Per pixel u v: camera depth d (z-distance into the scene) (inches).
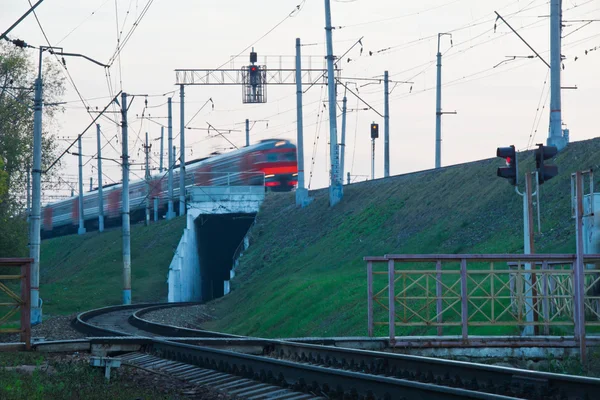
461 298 2768.2
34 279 5260.8
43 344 2997.0
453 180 6491.1
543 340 2679.6
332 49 7450.8
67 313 7485.2
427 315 2797.7
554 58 5113.2
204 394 1861.5
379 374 2076.8
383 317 3695.9
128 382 2126.0
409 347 2760.8
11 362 2618.1
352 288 4628.4
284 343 2738.7
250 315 5693.9
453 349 2731.3
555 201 4726.9
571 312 2856.8
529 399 1549.0
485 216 5324.8
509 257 2736.2
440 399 1419.8
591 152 4832.7
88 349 3026.6
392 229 6555.1
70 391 1862.7
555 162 5157.5
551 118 5221.5
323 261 6825.8
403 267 5059.1
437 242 5511.8
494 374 1716.3
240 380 1988.2
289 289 5703.7
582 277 2429.9
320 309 4547.2
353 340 2815.0
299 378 1802.4
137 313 5689.0
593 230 3157.0
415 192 6948.8
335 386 1720.0
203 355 2418.8
